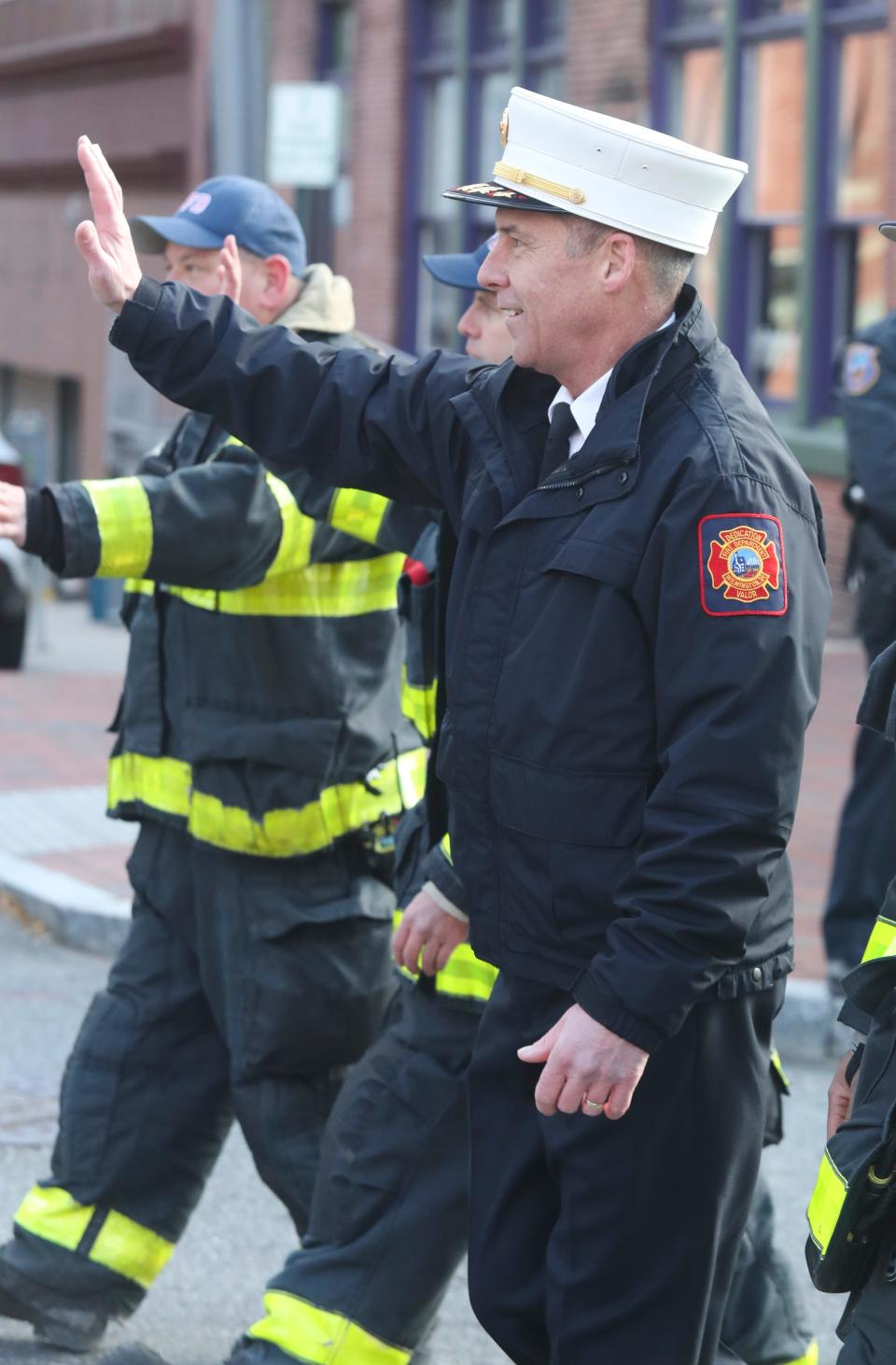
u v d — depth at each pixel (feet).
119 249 15.26
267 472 17.28
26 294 129.39
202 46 101.76
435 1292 17.21
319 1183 17.48
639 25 70.54
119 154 113.39
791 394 66.64
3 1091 26.94
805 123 64.28
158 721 18.99
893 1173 12.43
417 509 17.31
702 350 13.60
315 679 18.24
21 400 133.28
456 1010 16.92
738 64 67.26
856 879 28.53
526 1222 14.49
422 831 17.07
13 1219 21.57
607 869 13.38
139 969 19.36
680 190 13.55
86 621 92.73
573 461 13.46
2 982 32.35
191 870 19.10
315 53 91.20
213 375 15.39
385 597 18.74
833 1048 28.76
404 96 84.74
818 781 44.27
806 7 64.34
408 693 17.40
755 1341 17.62
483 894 14.11
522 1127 14.46
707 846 12.76
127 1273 19.15
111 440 111.04
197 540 16.93
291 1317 17.04
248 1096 18.80
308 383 15.46
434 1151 17.07
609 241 13.57
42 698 57.00
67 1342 19.11
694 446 13.14
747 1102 13.94
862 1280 12.75
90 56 115.65
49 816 41.68
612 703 13.23
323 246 49.32
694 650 12.89
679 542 12.96
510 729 13.56
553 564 13.37
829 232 64.59
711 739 12.79
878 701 13.99
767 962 13.73
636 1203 13.71
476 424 14.35
